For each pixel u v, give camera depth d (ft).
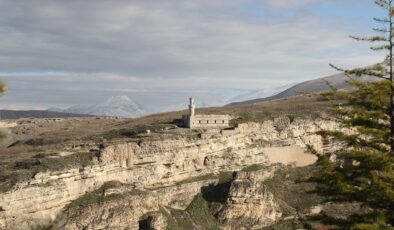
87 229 435.53
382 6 120.26
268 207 494.18
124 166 494.18
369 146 124.36
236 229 483.10
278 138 596.70
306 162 591.78
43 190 426.51
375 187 118.32
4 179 424.87
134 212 463.42
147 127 595.88
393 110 122.83
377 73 123.54
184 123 588.50
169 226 469.16
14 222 404.77
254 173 533.96
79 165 463.83
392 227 114.93
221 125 587.68
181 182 523.70
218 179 540.93
